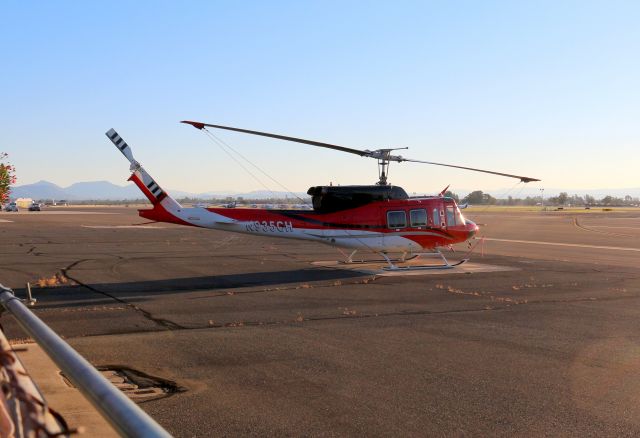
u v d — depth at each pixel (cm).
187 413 626
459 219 2186
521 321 1165
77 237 3806
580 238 4075
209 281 1767
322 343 963
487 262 2398
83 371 248
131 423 186
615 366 831
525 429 591
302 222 2077
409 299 1440
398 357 873
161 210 2019
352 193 2098
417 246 2152
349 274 1959
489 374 787
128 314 1220
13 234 4000
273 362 841
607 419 622
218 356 873
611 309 1314
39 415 211
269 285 1686
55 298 1427
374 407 652
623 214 10612
